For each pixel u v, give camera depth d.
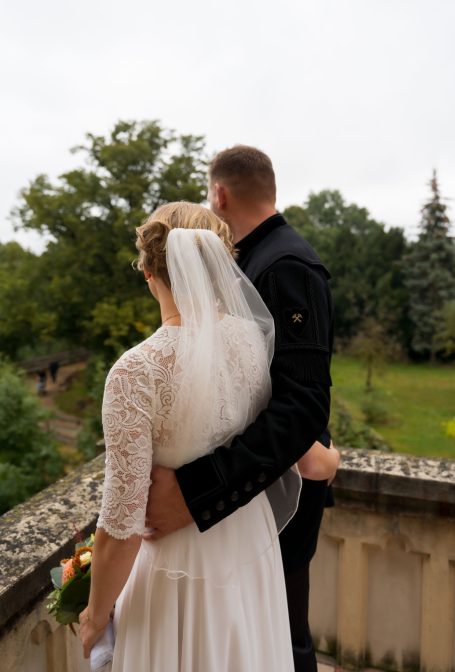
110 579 1.03
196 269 1.07
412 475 1.93
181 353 1.04
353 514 2.02
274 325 1.23
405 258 31.92
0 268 24.02
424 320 30.84
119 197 21.67
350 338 31.81
